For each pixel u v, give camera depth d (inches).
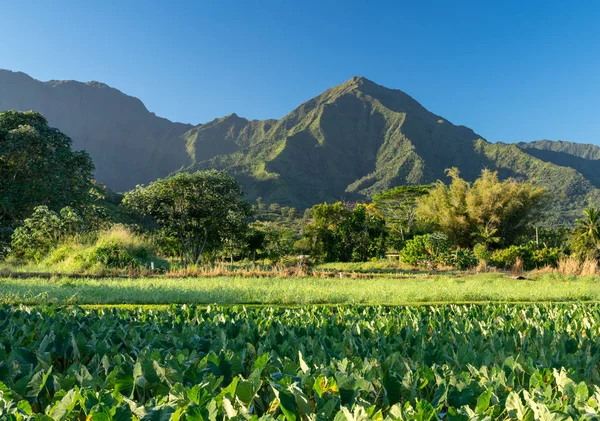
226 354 102.7
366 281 528.7
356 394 80.3
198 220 808.3
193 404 68.1
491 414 76.1
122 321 166.2
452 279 572.4
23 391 82.7
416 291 400.8
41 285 377.7
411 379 87.3
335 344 120.1
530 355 119.6
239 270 622.2
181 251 839.1
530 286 493.4
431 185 1765.5
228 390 76.7
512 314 205.0
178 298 328.8
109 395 73.9
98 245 602.2
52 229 671.8
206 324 154.5
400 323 179.3
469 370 100.3
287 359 99.2
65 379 85.1
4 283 390.3
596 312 205.8
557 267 909.8
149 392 88.5
